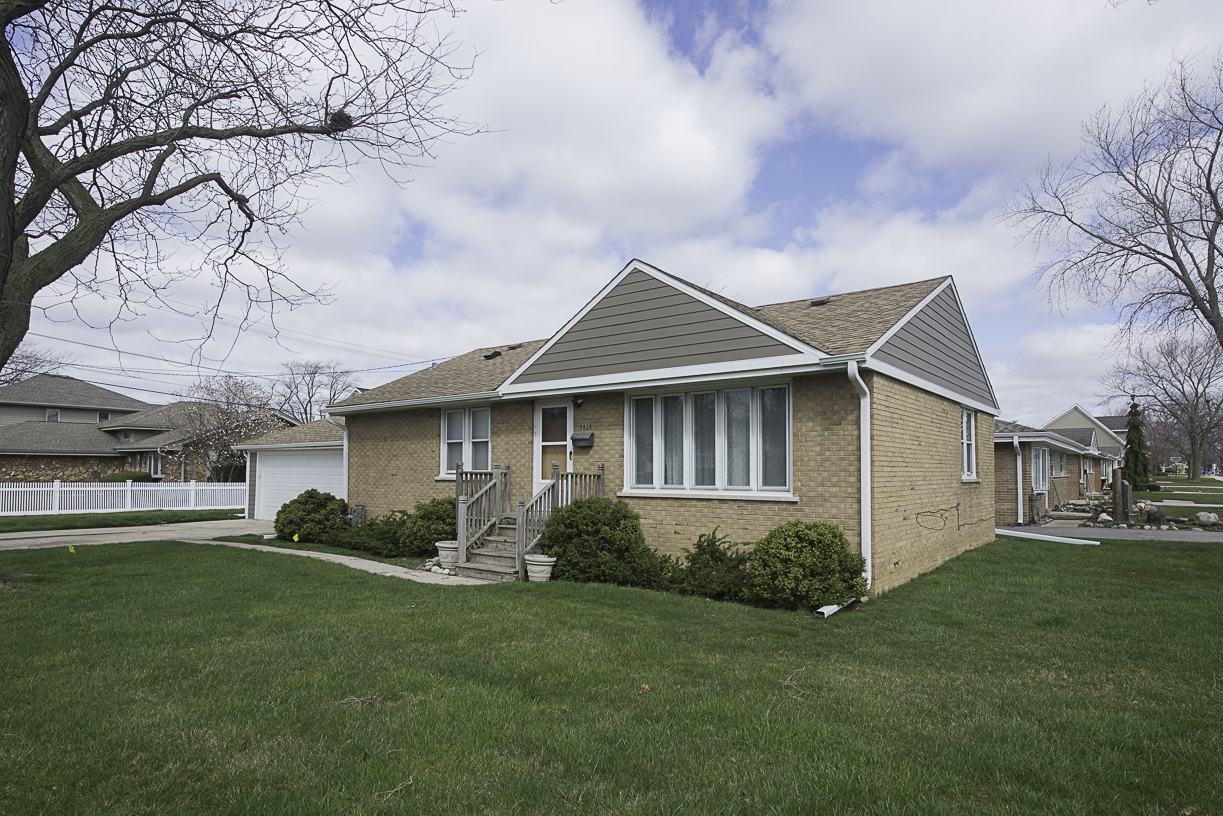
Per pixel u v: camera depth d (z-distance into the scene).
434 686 5.37
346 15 9.07
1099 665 6.07
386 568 12.19
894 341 10.33
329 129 10.40
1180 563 11.94
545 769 3.95
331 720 4.64
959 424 13.84
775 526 10.08
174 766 3.91
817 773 3.86
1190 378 46.72
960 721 4.68
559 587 9.70
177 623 7.31
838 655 6.39
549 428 13.38
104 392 41.56
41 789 3.62
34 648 6.27
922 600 8.98
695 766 3.98
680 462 11.34
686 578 9.64
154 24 9.62
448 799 3.56
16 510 24.08
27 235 9.89
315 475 22.27
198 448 35.03
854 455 9.43
